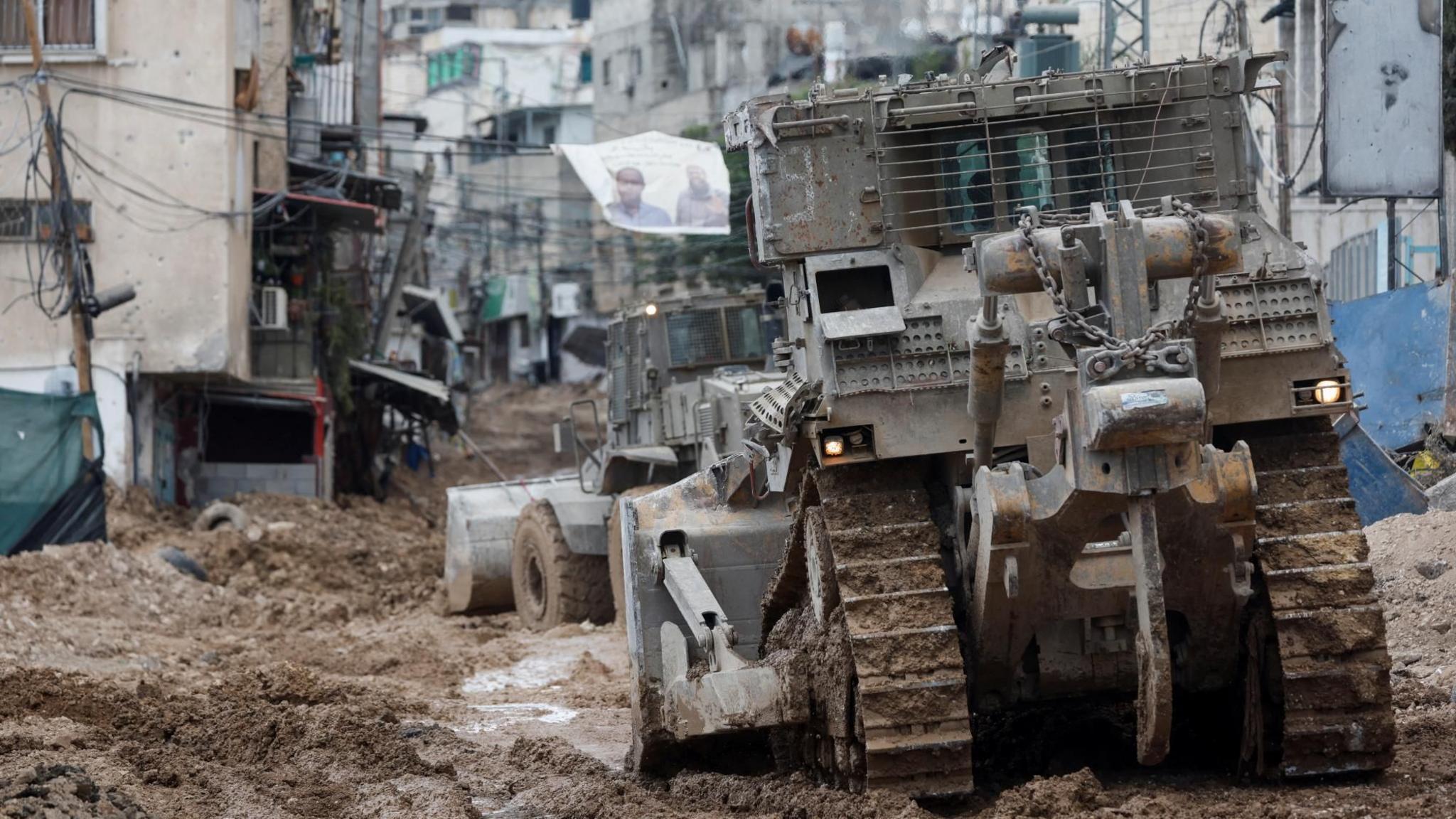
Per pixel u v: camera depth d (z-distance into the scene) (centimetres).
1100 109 3466
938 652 3100
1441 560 5172
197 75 11350
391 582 9806
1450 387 6306
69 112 11269
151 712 4644
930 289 3325
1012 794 3059
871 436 3192
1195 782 3303
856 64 9619
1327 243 9762
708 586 4022
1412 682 4234
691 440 7262
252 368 12431
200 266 11288
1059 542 2978
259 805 3562
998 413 3025
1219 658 3228
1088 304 2775
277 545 9925
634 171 9756
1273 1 11138
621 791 3728
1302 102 9850
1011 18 9400
